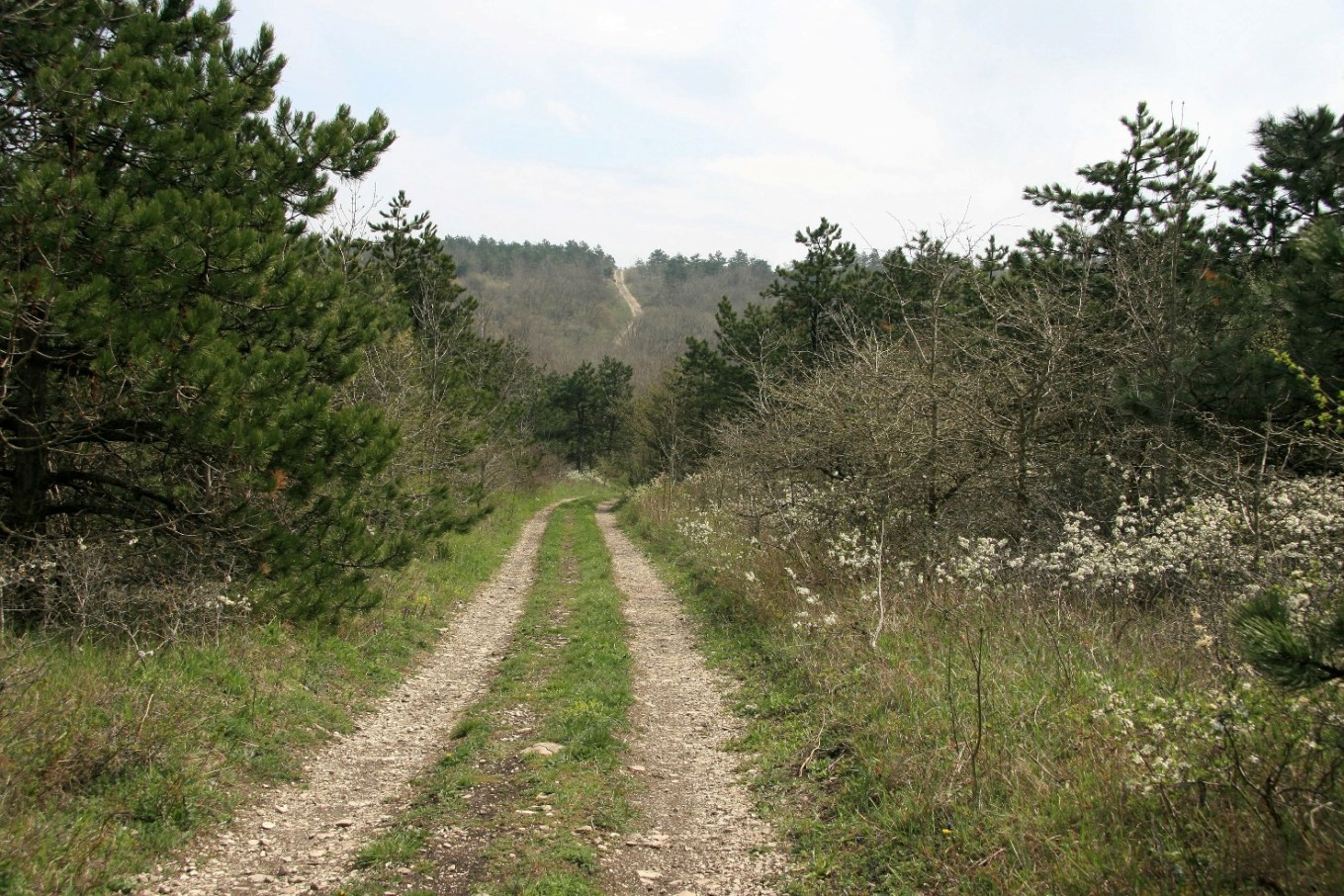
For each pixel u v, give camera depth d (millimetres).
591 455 58406
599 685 8203
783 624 9539
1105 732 4699
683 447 32562
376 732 7051
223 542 7785
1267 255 10547
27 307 6137
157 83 7398
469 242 138875
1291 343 7395
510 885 4176
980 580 8281
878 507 11117
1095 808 4074
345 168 8922
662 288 142625
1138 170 12609
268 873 4387
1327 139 9133
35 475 7293
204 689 6363
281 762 5883
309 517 8719
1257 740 4027
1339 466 7285
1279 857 3350
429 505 14461
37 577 6738
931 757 5047
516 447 32250
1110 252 10398
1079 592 7984
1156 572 6742
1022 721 5203
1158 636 6398
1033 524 9805
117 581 7156
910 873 4117
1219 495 7145
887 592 8852
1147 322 9203
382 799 5539
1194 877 3396
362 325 8812
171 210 6926
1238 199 10836
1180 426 8781
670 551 18922
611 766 6008
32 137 6801
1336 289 6227
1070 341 9773
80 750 4793
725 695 8078
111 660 6344
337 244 14359
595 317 121250
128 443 7875
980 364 10867
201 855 4516
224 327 7758
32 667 5496
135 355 6500
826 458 13172
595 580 15633
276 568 8039
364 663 8695
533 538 23703
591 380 55594
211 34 8266
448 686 8664
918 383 10320
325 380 8734
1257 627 3080
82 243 6637
